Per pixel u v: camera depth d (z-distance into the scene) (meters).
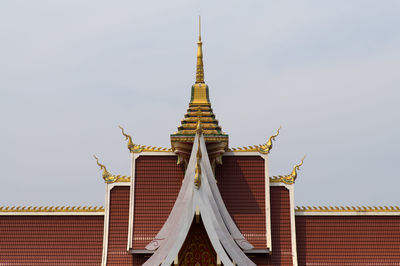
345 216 59.31
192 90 61.09
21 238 58.59
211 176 54.84
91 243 58.38
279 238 57.59
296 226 59.06
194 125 58.31
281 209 58.47
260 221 57.53
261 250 56.34
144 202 58.00
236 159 59.31
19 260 57.88
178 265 52.38
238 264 51.12
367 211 59.31
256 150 59.31
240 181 58.75
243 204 58.09
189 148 58.31
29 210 59.28
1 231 58.72
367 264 58.00
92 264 57.62
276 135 59.88
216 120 59.69
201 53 62.41
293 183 58.94
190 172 54.34
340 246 58.47
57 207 59.31
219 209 54.72
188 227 50.62
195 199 51.28
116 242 57.38
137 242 56.69
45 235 58.62
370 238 58.75
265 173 58.81
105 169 59.19
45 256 58.00
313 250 58.34
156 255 51.75
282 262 56.78
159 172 58.84
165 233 54.72
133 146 59.31
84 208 59.31
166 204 58.00
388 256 58.31
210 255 53.16
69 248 58.22
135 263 56.75
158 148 59.53
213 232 50.62
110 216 58.09
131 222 57.25
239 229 57.28
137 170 58.84
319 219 59.22
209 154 58.34
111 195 58.72
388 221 59.22
